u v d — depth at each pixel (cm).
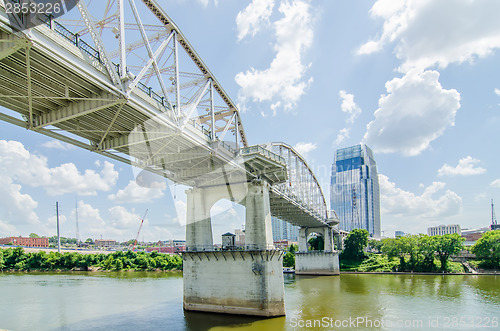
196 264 4231
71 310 4309
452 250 8831
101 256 12075
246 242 4019
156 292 5856
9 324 3634
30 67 1852
